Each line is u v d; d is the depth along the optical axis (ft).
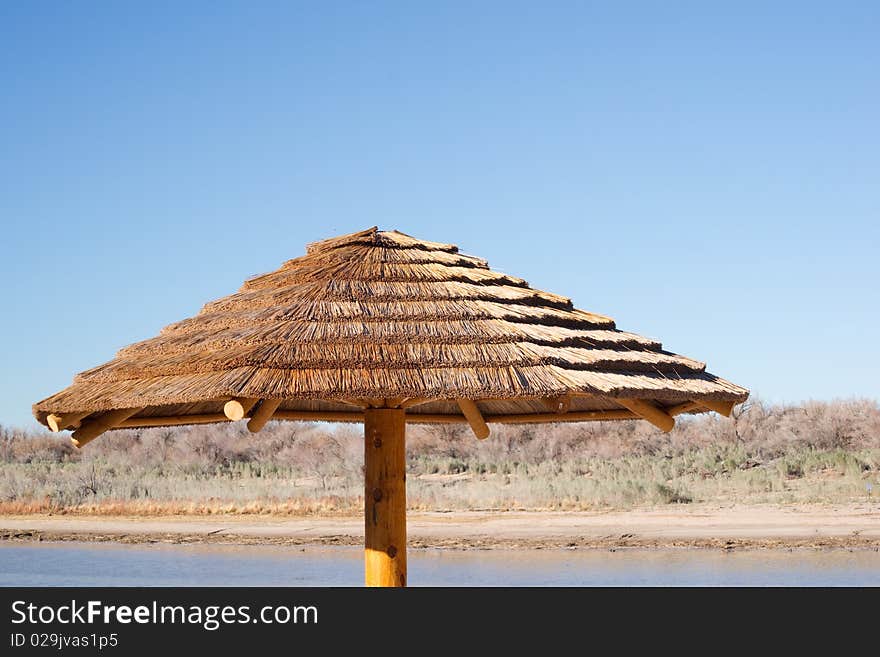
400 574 22.45
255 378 18.86
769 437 106.73
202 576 57.11
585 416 28.17
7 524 82.07
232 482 101.86
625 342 23.76
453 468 105.50
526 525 76.79
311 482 103.30
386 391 19.01
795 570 57.11
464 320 21.52
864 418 106.42
